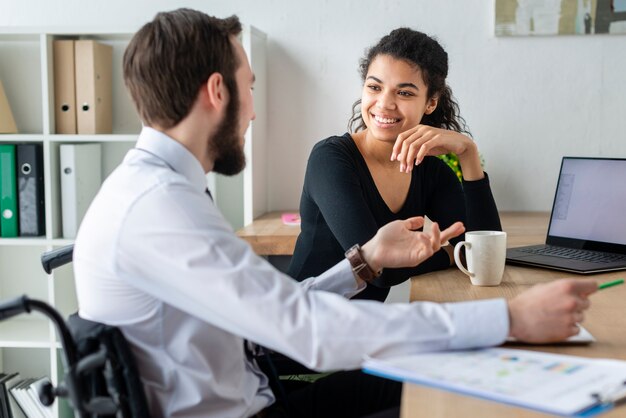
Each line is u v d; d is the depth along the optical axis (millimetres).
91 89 2852
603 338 1200
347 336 1029
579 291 1122
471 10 3012
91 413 1087
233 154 1330
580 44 2994
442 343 1052
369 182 1955
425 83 1976
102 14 3129
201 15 1265
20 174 2863
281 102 3109
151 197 1104
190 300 1100
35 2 3141
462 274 1778
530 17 2967
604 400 870
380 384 1546
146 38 1242
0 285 3240
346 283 1458
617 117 3014
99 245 1138
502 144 3064
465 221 2035
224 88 1272
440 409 915
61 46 2840
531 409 913
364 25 3047
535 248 2018
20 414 3010
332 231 1852
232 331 1089
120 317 1165
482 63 3031
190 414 1196
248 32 2719
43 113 2859
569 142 3043
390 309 1058
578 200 2039
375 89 1979
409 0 3027
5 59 3141
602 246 1951
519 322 1080
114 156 3141
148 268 1096
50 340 2822
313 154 1963
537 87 3025
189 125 1257
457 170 2646
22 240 2826
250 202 2824
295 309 1045
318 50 3072
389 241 1447
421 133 1853
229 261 1067
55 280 2807
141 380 1131
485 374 958
